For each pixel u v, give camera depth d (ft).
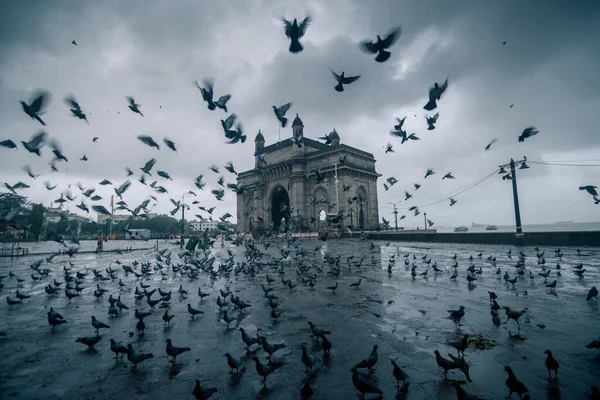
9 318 29.37
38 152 29.63
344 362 18.60
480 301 31.78
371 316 27.58
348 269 57.16
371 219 215.31
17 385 16.42
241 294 38.40
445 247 103.60
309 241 155.12
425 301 32.37
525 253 77.15
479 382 15.67
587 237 88.89
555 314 26.71
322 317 27.71
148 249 137.80
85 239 300.81
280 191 240.73
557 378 15.78
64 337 24.04
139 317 25.66
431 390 15.15
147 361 19.42
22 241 222.48
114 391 15.81
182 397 15.20
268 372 16.29
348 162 197.16
